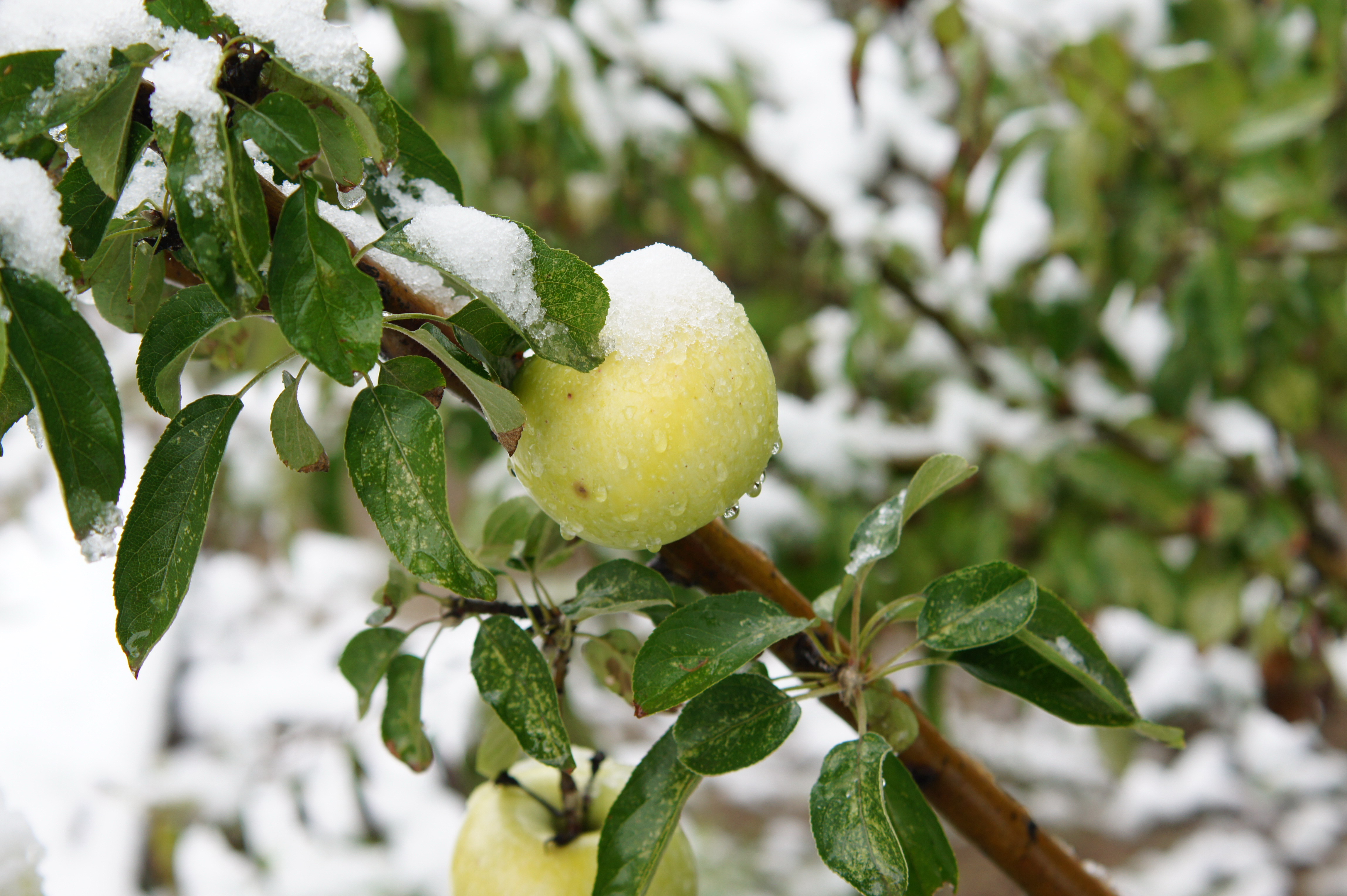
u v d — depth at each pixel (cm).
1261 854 271
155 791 189
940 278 186
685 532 71
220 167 62
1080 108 165
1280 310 174
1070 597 165
